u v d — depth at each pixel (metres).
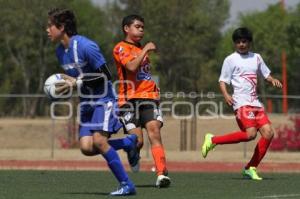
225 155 49.78
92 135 20.20
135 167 23.30
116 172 20.55
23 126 70.50
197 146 57.94
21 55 110.94
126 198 20.16
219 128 57.56
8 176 28.95
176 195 21.03
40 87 106.12
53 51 105.44
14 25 101.31
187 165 40.31
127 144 22.17
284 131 54.22
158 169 23.27
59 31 19.84
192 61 99.62
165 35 95.19
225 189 23.09
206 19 107.44
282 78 115.50
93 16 114.50
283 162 42.41
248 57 26.89
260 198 20.42
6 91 113.38
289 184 25.06
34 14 98.94
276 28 129.38
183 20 96.44
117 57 23.17
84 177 28.66
